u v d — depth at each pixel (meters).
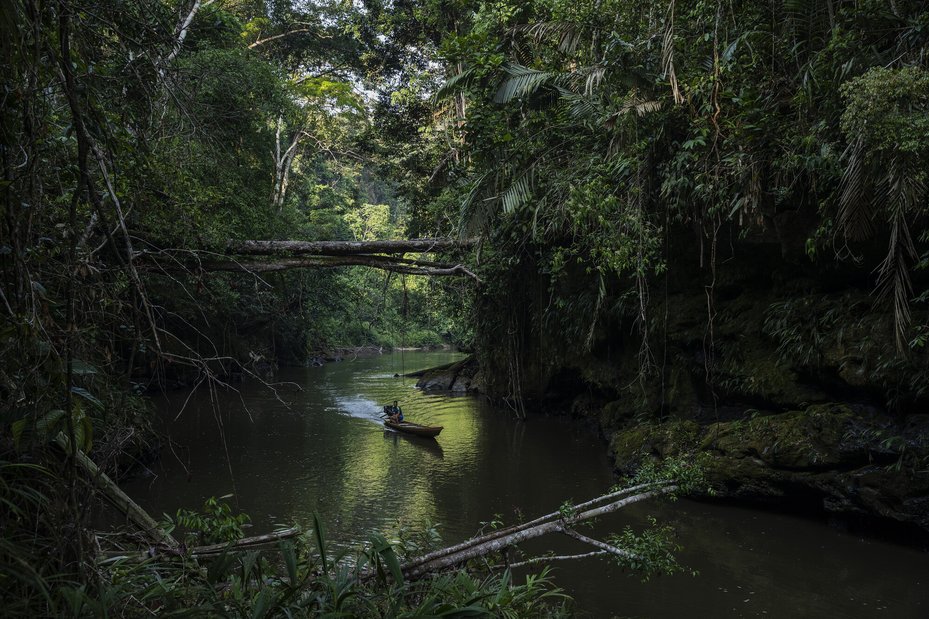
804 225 8.24
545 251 14.40
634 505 8.99
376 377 27.50
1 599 2.15
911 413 7.31
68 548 2.70
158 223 7.06
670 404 11.22
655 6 8.83
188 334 19.48
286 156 25.33
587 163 10.20
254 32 22.02
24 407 2.56
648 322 11.73
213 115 11.23
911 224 6.84
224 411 17.83
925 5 6.34
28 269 2.67
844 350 7.91
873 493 7.22
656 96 8.98
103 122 3.12
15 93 2.60
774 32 7.86
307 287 21.78
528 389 17.84
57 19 2.88
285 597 2.94
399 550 5.30
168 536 4.20
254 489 10.30
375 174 22.64
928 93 5.27
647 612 5.76
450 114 18.53
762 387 9.23
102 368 3.38
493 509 9.16
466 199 11.34
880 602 5.87
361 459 12.52
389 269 12.30
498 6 11.81
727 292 10.48
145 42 4.02
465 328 23.38
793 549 7.23
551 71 10.37
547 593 4.54
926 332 6.82
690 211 9.80
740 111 8.01
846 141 6.93
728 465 8.70
